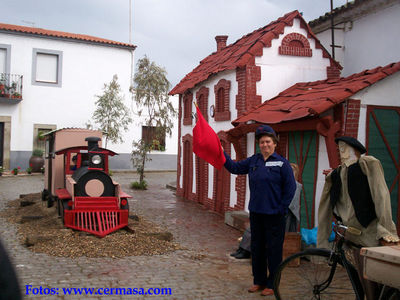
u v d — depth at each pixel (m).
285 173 4.68
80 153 8.98
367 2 9.71
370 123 7.03
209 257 6.58
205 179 12.25
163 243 7.16
